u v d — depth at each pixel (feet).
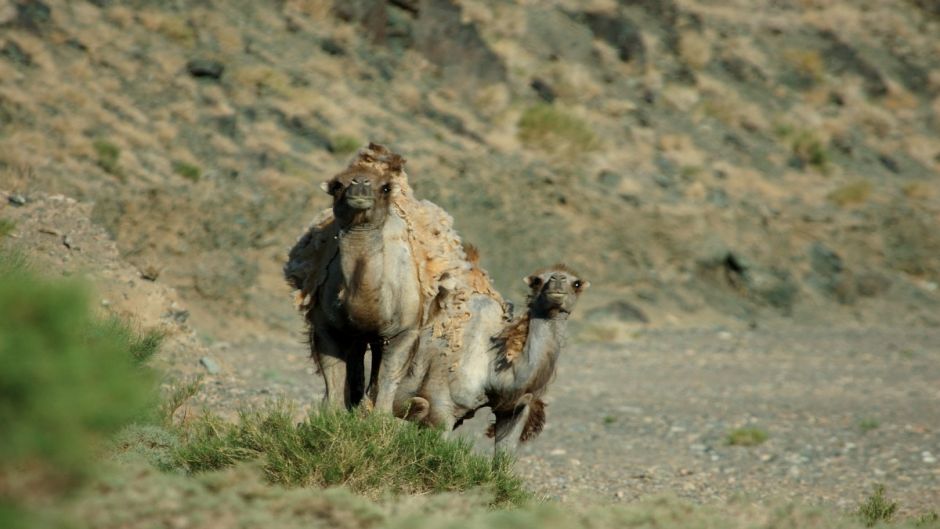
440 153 453.17
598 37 623.36
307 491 84.69
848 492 162.30
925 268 504.84
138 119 402.31
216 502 75.46
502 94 529.45
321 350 111.34
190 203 354.54
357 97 475.31
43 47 412.36
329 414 105.29
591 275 415.85
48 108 380.17
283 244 356.38
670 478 168.14
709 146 565.94
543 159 488.02
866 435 220.43
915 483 172.04
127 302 191.62
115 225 328.90
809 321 433.07
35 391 52.75
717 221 476.54
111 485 72.69
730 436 207.10
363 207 102.99
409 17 542.57
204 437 107.96
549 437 205.05
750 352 351.87
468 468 104.68
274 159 403.95
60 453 54.49
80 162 356.18
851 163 606.55
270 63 470.80
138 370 112.37
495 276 392.47
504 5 618.03
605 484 159.74
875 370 329.72
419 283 110.83
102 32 440.04
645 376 298.35
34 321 54.54
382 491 97.76
